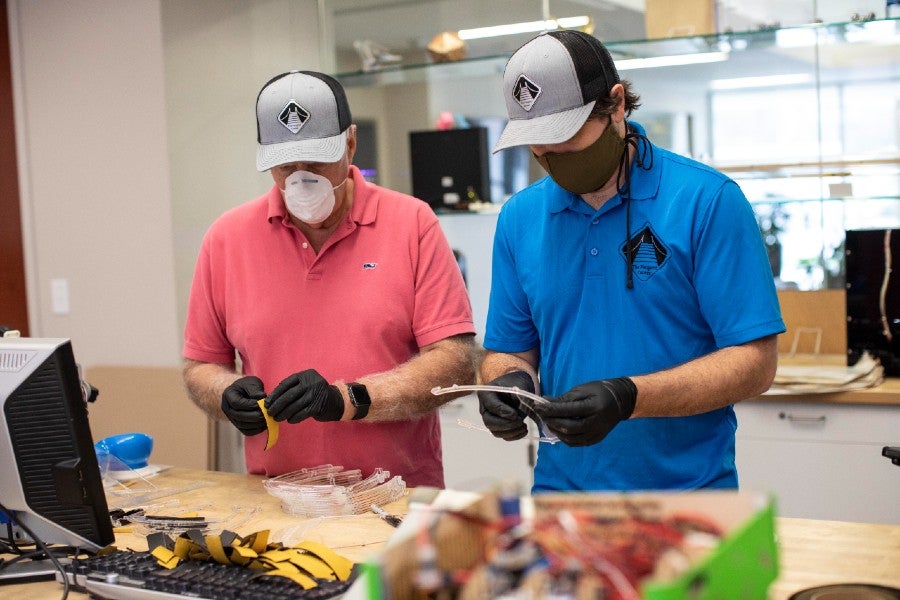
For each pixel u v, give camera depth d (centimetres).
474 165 368
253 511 185
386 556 97
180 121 362
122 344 376
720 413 178
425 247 212
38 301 393
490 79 421
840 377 298
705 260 171
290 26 404
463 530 104
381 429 209
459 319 212
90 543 159
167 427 351
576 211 182
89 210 377
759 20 313
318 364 211
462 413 341
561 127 161
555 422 155
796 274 347
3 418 155
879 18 294
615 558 94
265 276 214
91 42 368
